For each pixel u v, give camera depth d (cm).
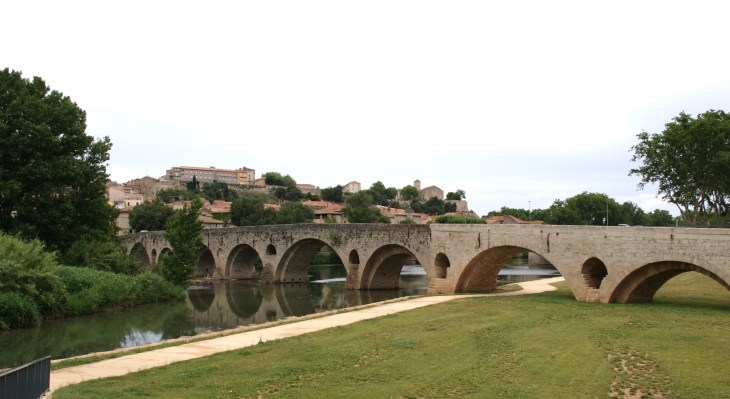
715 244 3666
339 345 2931
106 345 4016
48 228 6325
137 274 7506
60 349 3844
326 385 2153
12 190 5734
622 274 4262
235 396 2027
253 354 2783
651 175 6706
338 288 8644
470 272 6006
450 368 2372
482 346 2811
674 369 2258
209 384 2180
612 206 15650
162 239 11375
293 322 4106
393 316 4100
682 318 3438
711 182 6269
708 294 4891
